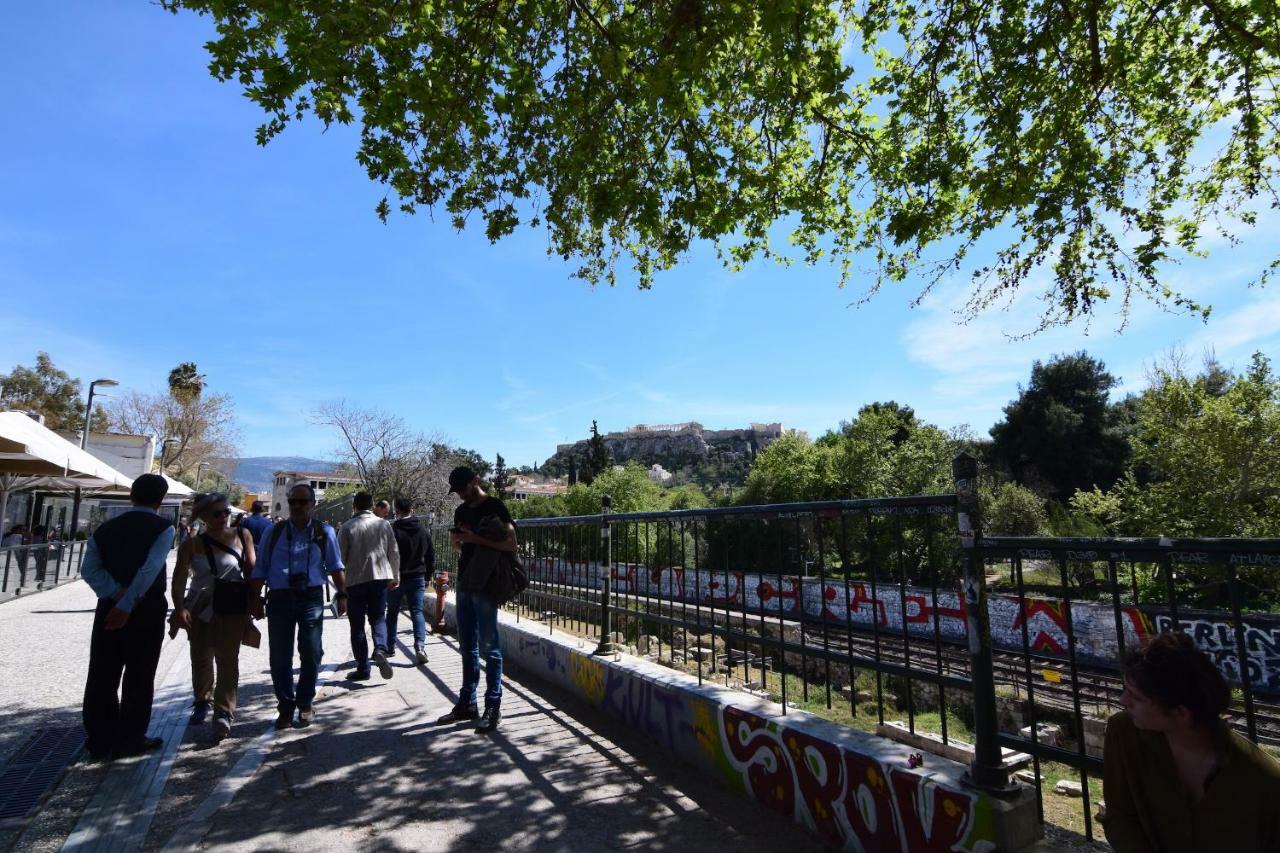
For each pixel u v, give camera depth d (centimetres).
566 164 612
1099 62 566
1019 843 240
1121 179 654
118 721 437
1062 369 4244
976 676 262
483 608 507
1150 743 183
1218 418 1570
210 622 485
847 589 337
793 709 363
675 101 523
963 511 273
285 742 466
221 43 449
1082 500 1795
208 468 5188
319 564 525
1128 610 353
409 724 508
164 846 313
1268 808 165
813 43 585
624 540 554
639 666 500
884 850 280
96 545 429
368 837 324
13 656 757
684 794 373
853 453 2528
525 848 313
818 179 718
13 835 322
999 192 619
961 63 636
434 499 2702
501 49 539
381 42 465
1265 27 538
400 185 580
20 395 4412
